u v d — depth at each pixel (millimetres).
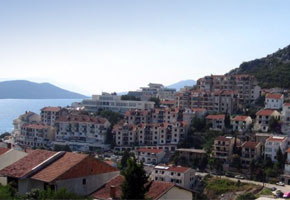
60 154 45938
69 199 36406
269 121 158625
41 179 40219
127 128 180000
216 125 169625
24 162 45500
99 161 45812
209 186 122000
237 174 133750
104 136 185125
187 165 145500
